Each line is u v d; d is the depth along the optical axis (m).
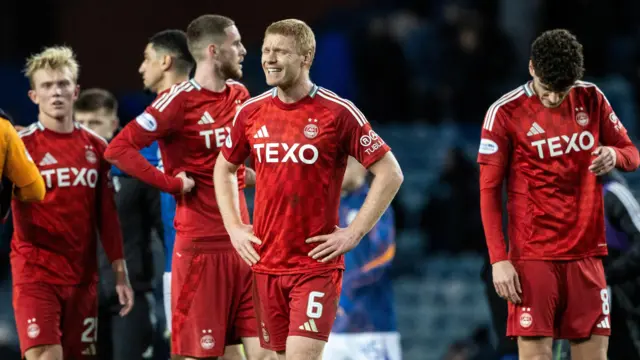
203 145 22.67
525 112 21.55
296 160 19.52
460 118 51.62
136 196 26.39
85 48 49.59
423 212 44.81
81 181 24.22
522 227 21.72
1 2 49.81
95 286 24.80
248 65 51.94
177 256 22.83
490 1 56.06
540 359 21.72
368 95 50.75
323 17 56.47
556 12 54.12
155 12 49.56
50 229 23.89
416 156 50.16
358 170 29.22
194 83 22.80
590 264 21.62
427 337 44.38
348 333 29.20
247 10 51.50
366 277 29.25
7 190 22.89
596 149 20.91
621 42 55.69
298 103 19.70
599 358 21.70
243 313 22.94
